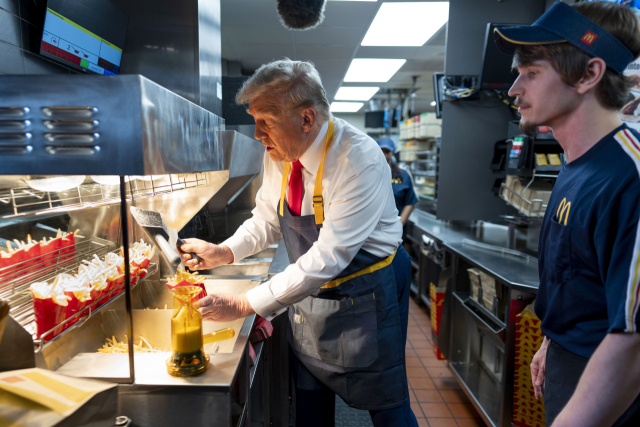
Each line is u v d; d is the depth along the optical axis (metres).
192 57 1.80
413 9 3.92
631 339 0.67
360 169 1.21
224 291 1.61
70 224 1.22
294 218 1.35
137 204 1.51
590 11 0.79
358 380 1.34
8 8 1.12
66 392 0.62
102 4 1.45
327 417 1.53
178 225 1.61
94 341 1.16
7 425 0.56
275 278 1.17
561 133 0.90
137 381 0.87
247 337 1.12
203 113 1.06
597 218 0.79
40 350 0.79
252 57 5.79
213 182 1.51
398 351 1.39
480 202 3.31
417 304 4.55
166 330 1.28
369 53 5.55
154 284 1.46
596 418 0.68
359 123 12.61
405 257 1.53
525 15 3.16
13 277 0.93
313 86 1.14
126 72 1.80
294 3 1.48
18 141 0.70
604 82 0.80
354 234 1.20
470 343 2.72
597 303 0.86
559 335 0.97
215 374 0.91
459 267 2.69
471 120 3.23
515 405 1.98
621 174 0.76
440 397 2.68
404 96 9.29
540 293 1.08
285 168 1.37
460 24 3.16
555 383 0.99
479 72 3.14
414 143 6.29
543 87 0.85
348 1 3.72
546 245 0.99
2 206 0.90
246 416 1.17
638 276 0.68
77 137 0.69
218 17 2.12
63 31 1.28
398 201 3.71
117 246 1.37
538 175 2.25
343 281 1.33
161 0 1.76
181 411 0.88
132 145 0.68
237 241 1.49
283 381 1.92
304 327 1.40
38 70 1.26
